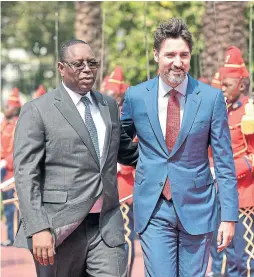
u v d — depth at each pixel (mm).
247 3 13859
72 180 5707
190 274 6078
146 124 6086
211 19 13242
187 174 6016
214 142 6059
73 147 5711
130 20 17625
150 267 6012
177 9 16016
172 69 5945
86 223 5762
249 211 8617
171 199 6027
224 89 8781
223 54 13086
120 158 6230
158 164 6047
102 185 5750
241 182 8539
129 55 17406
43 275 5836
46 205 5723
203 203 6066
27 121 5719
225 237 6062
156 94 6086
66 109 5742
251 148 8508
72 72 5754
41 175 5773
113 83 10148
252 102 8781
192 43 6023
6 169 12031
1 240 12641
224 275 8953
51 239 5582
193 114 6016
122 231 5852
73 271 5855
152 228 6039
